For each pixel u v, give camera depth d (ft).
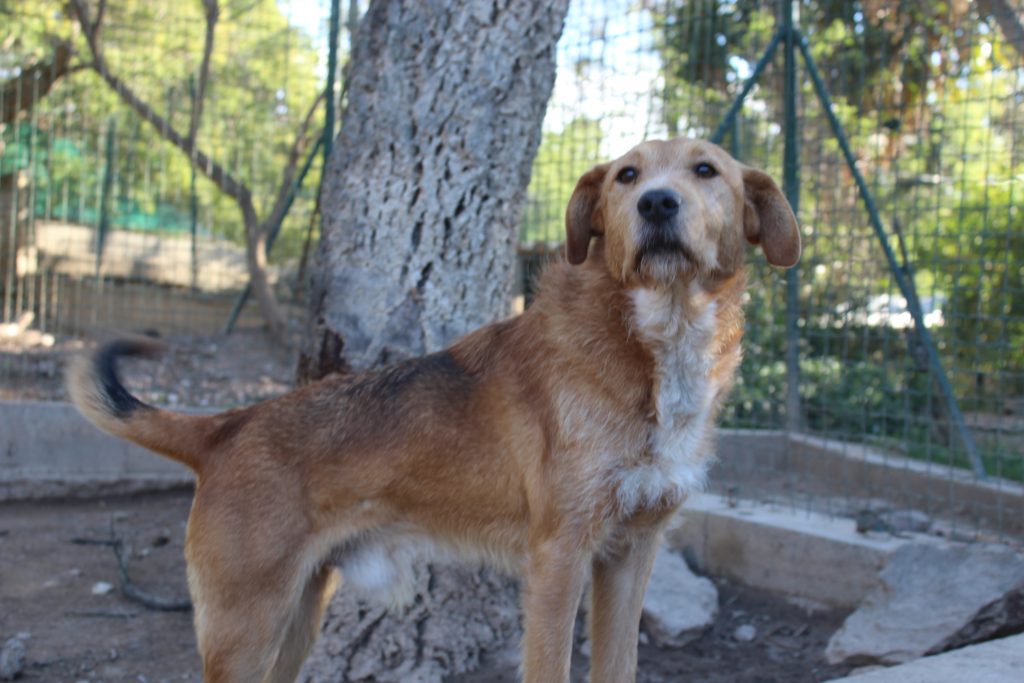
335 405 12.01
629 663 11.93
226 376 30.71
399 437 11.73
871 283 24.70
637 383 11.00
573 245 12.13
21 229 29.35
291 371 31.71
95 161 30.71
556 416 11.07
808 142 24.17
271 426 11.84
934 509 20.94
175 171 33.53
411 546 12.14
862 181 21.47
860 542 16.89
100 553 20.39
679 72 24.18
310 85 30.94
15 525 21.89
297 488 11.57
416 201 15.08
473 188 15.17
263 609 11.30
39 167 29.73
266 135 31.94
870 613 15.52
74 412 24.21
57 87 30.40
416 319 15.01
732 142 23.54
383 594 12.29
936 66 22.65
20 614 17.22
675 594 17.10
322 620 13.88
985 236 20.13
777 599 17.87
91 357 12.19
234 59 31.30
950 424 20.66
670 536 19.67
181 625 17.25
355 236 15.17
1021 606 14.75
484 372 11.89
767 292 27.04
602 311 11.21
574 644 16.48
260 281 33.71
